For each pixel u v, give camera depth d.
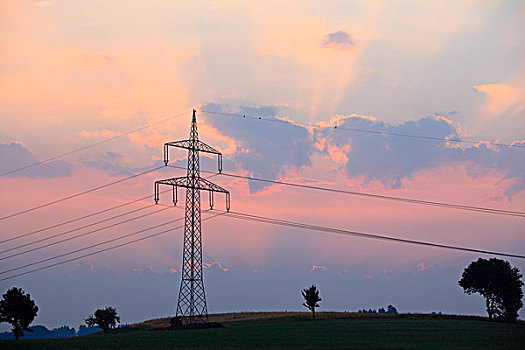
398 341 87.81
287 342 86.88
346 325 122.31
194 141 105.12
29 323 123.69
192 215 108.06
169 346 83.06
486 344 83.00
